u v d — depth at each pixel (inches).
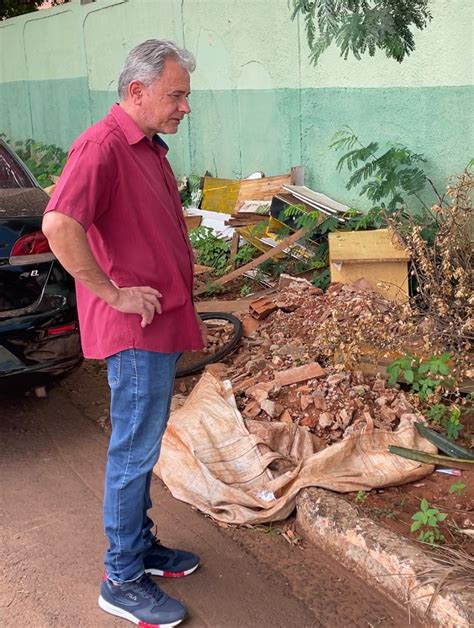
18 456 168.9
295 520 139.6
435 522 124.5
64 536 138.3
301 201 273.0
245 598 120.6
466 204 210.4
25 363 163.0
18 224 159.5
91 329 108.7
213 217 328.5
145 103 102.6
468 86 228.4
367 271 217.0
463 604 106.7
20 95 560.1
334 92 280.7
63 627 115.5
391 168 244.1
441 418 163.6
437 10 232.4
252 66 323.6
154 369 107.0
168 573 125.2
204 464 148.8
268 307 225.0
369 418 154.9
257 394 170.6
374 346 177.0
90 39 452.1
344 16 155.1
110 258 104.4
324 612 116.8
